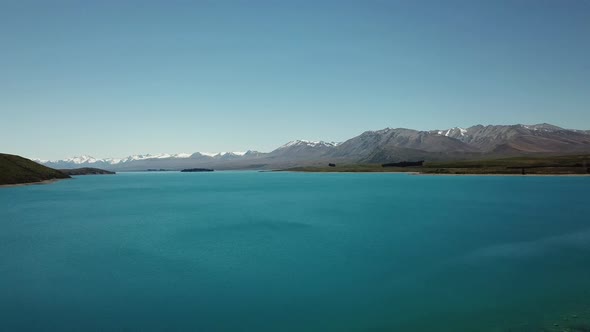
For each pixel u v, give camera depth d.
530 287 33.22
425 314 27.94
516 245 48.97
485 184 165.50
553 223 65.44
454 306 29.27
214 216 83.06
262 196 137.38
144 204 113.25
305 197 128.75
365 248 48.41
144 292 33.41
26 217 83.56
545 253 44.81
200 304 30.58
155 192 167.38
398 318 27.33
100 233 62.31
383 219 73.12
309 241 53.50
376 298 31.27
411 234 57.25
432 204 97.06
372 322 26.78
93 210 97.00
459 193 126.19
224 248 49.78
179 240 55.66
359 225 66.62
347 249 48.03
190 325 26.88
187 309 29.64
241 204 109.69
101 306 30.42
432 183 183.38
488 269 38.69
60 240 56.56
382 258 43.41
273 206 102.75
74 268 41.06
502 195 115.75
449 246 48.88
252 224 70.06
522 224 64.69
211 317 28.16
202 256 45.53
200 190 180.50
